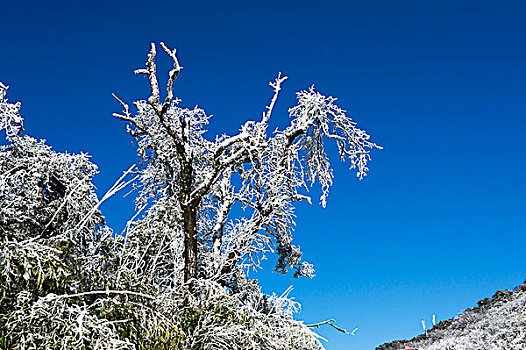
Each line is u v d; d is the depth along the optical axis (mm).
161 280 7676
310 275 11172
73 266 6219
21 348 4715
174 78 8172
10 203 6805
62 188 8219
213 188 9023
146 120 9148
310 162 10875
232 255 9406
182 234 8406
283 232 10539
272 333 7004
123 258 7504
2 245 5391
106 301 5785
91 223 7910
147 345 5738
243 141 9016
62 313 5156
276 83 9836
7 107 7613
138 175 8930
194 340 6453
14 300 5441
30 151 8062
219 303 6914
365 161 10742
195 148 9469
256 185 9805
